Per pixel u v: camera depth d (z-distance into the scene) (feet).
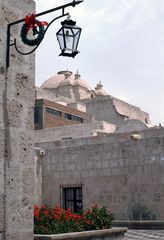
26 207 20.29
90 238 32.12
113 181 61.57
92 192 63.10
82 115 164.55
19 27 21.13
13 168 19.83
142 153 59.72
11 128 19.99
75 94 214.69
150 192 58.23
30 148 20.97
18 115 20.52
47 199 66.80
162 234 48.62
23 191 20.24
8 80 20.17
